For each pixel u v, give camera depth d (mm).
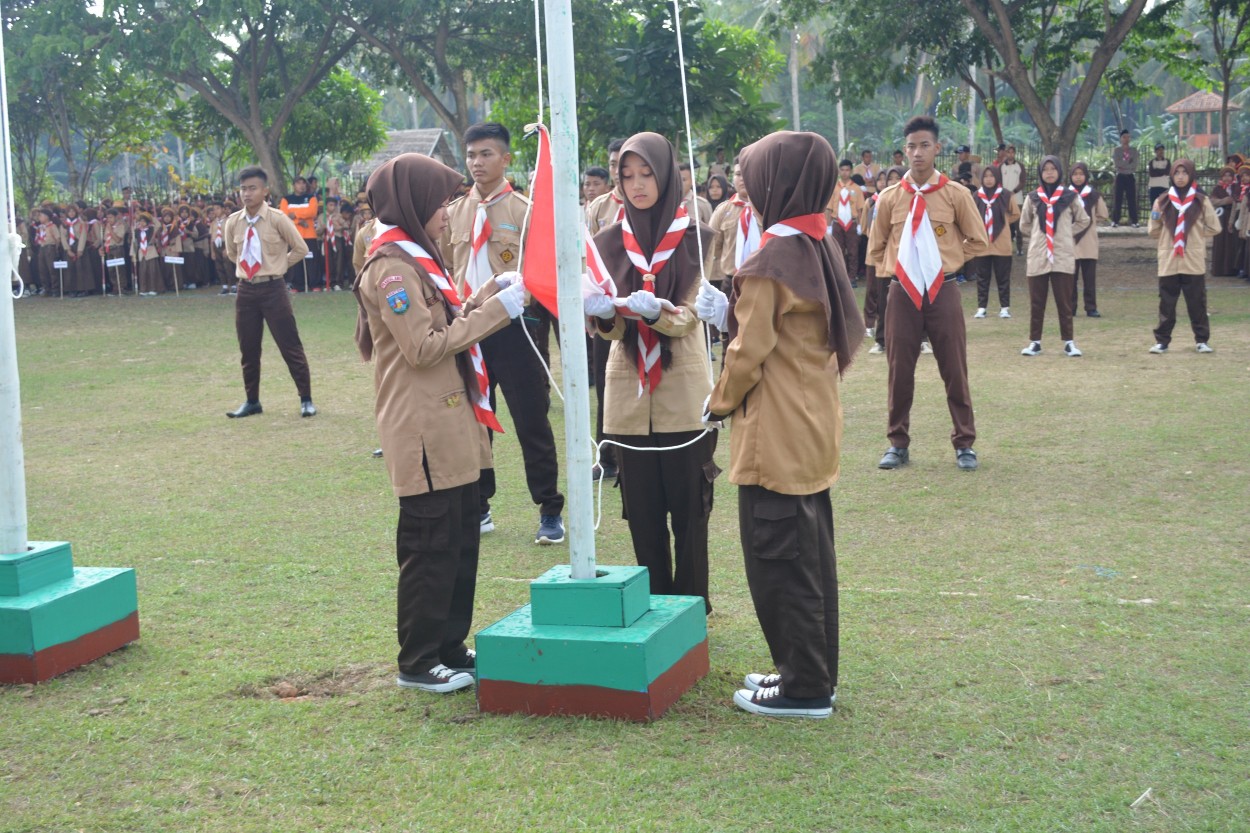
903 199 7336
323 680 4242
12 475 4359
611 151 8805
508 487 7340
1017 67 21781
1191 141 52344
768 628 3770
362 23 25156
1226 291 17281
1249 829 3016
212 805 3318
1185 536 5660
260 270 9695
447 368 4039
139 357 14164
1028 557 5434
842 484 7027
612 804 3244
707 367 4508
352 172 42438
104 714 3939
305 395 9977
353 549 5934
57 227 24594
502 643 3867
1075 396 9422
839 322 3656
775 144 3580
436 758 3564
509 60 26578
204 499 7109
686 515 4516
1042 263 11445
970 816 3123
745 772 3406
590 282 4324
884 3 22922
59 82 28141
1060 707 3773
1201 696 3820
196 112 29859
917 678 4055
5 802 3354
